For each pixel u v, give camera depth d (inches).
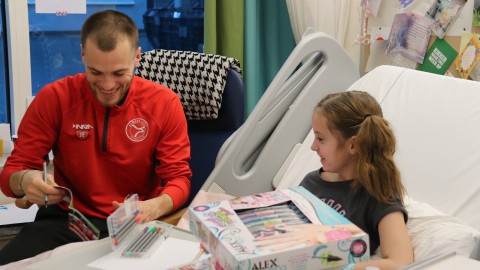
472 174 71.2
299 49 88.3
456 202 70.1
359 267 42.6
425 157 75.7
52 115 76.7
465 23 90.1
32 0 114.7
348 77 94.8
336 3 115.1
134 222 60.6
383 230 57.4
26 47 112.8
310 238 43.4
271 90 87.2
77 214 62.1
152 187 81.8
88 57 69.4
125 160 77.1
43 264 54.6
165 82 97.0
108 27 68.9
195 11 125.0
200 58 96.6
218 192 85.6
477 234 58.9
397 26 101.7
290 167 88.7
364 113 61.6
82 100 76.5
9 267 58.0
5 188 74.4
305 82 94.0
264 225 46.1
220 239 43.1
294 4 114.7
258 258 40.6
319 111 63.4
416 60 99.0
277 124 92.4
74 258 55.7
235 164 87.4
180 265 51.9
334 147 62.3
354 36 118.9
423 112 79.8
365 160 59.5
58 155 79.4
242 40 116.4
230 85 95.8
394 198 58.9
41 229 75.2
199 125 99.5
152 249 57.1
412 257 55.3
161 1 124.3
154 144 78.5
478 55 88.0
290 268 41.8
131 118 77.1
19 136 77.5
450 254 38.9
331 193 63.4
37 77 120.3
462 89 79.1
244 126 86.9
